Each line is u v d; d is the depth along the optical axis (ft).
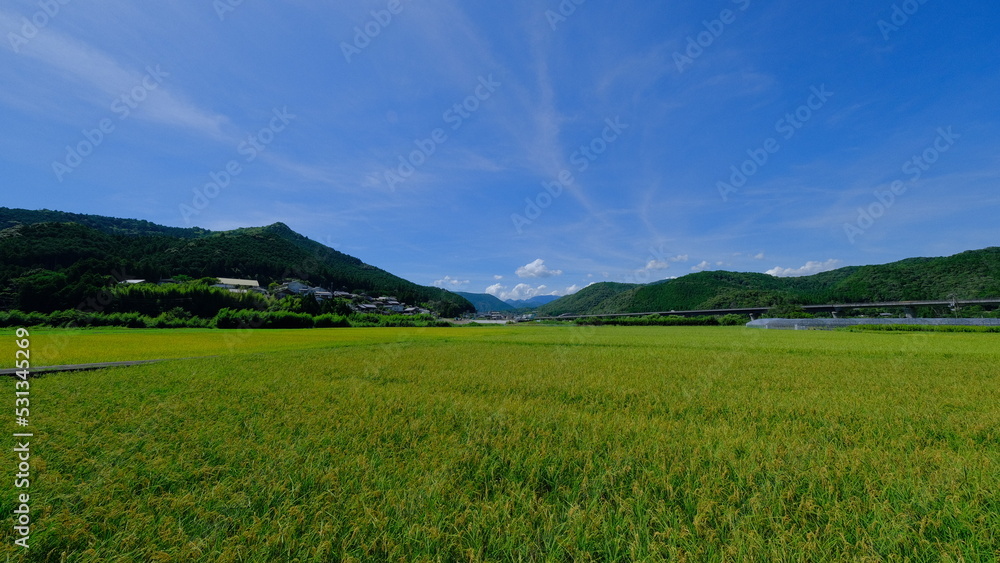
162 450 20.38
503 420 25.27
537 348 80.69
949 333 130.21
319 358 61.93
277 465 17.83
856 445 20.76
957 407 29.40
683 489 15.33
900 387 37.35
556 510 13.92
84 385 39.01
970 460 18.19
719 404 30.17
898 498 14.35
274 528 12.76
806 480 15.89
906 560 11.02
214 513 13.70
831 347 80.07
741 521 12.71
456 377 43.75
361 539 12.15
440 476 16.42
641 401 31.60
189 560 11.42
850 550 11.66
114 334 116.78
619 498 14.32
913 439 21.49
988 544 11.71
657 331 172.86
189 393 35.17
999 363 54.75
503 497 14.47
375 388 36.99
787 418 26.58
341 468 17.44
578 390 36.29
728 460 17.72
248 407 29.86
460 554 11.71
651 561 11.01
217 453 19.54
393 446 20.76
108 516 13.61
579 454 18.76
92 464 18.42
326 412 27.66
